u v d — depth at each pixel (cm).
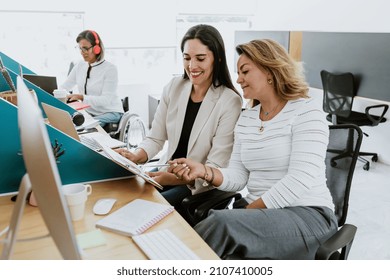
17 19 426
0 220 115
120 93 487
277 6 496
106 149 150
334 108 367
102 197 133
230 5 517
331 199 147
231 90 179
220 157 172
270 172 149
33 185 69
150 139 201
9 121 128
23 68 308
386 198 300
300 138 139
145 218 115
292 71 146
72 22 448
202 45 169
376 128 385
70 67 403
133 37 475
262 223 127
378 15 364
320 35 391
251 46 147
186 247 100
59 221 66
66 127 165
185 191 179
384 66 326
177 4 486
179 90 193
